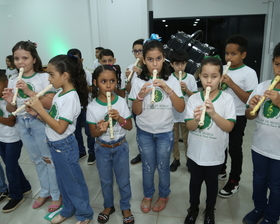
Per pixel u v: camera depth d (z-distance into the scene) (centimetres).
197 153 139
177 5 464
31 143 164
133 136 323
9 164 171
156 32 488
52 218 164
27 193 194
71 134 145
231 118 132
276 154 128
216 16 461
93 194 192
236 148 177
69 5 491
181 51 204
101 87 138
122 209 158
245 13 452
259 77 484
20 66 154
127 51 492
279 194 133
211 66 126
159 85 136
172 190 194
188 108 141
